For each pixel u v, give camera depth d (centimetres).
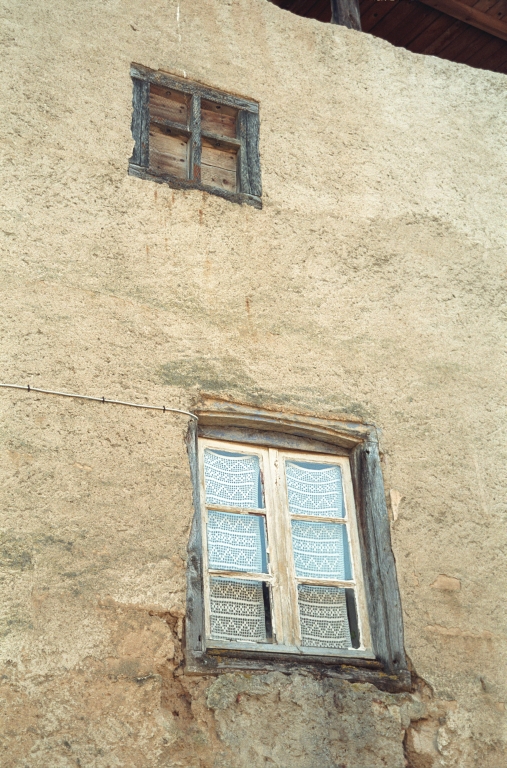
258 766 356
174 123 511
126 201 465
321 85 559
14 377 396
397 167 549
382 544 430
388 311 495
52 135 464
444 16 695
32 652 345
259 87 541
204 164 516
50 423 392
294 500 441
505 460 477
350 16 623
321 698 380
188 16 546
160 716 352
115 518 383
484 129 593
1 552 359
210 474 429
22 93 468
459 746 390
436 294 513
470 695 404
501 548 449
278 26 571
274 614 407
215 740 355
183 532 394
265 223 493
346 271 497
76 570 366
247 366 446
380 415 463
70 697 342
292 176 517
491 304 525
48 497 376
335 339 473
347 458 460
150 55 519
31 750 329
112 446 398
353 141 546
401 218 530
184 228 471
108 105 489
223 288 463
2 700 334
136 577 374
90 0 518
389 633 411
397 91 580
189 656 368
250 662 381
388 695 392
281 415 442
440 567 433
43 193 446
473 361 500
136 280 445
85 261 438
